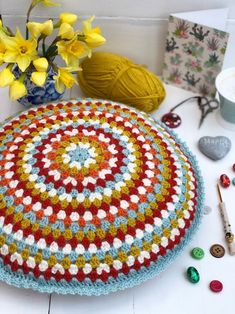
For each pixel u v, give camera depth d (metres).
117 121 0.74
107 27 0.88
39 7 0.84
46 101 0.83
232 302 0.65
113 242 0.62
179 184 0.69
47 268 0.61
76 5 0.84
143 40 0.90
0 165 0.68
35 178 0.65
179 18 0.81
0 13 0.85
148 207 0.64
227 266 0.68
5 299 0.64
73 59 0.75
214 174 0.79
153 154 0.70
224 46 0.80
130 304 0.65
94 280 0.62
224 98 0.80
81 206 0.63
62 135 0.70
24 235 0.62
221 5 0.85
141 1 0.83
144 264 0.63
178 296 0.65
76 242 0.61
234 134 0.85
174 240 0.65
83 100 0.79
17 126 0.74
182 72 0.89
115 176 0.65
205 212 0.74
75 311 0.64
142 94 0.81
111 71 0.81
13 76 0.71
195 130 0.85
